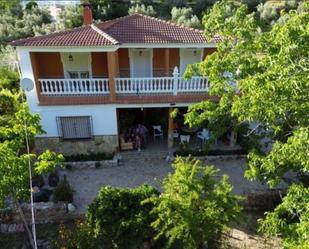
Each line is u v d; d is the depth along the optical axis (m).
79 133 19.25
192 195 10.44
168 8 44.09
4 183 9.78
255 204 15.63
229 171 18.55
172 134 20.09
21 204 14.82
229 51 13.57
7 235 14.17
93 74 20.17
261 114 10.54
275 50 10.72
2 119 14.55
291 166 10.98
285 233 9.42
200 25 35.94
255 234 14.09
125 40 17.92
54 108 18.28
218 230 11.09
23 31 35.31
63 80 17.88
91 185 17.33
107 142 19.58
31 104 18.08
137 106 18.81
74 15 38.56
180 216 10.30
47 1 48.06
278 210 9.83
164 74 21.19
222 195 10.60
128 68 20.95
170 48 20.19
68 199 15.41
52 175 17.03
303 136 8.48
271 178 11.51
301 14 9.96
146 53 20.45
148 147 20.41
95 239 12.20
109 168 18.84
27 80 13.64
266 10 39.09
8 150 10.34
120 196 12.32
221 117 14.29
